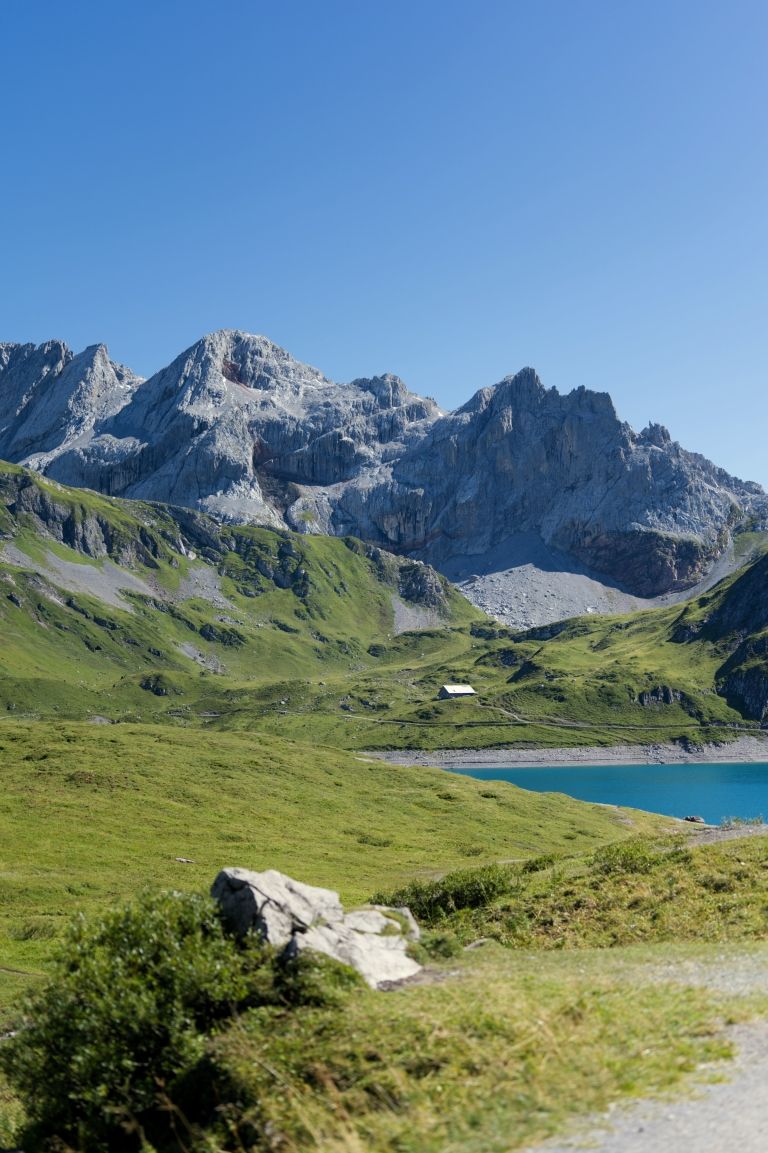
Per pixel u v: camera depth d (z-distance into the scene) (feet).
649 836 185.16
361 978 79.46
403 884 239.91
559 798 433.89
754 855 138.10
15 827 274.77
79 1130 71.97
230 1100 65.72
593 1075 55.93
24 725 427.33
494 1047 61.87
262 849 278.67
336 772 418.92
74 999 78.38
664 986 73.31
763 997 67.72
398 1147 52.19
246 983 77.15
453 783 427.74
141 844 272.10
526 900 144.25
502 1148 48.65
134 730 436.35
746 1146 43.24
